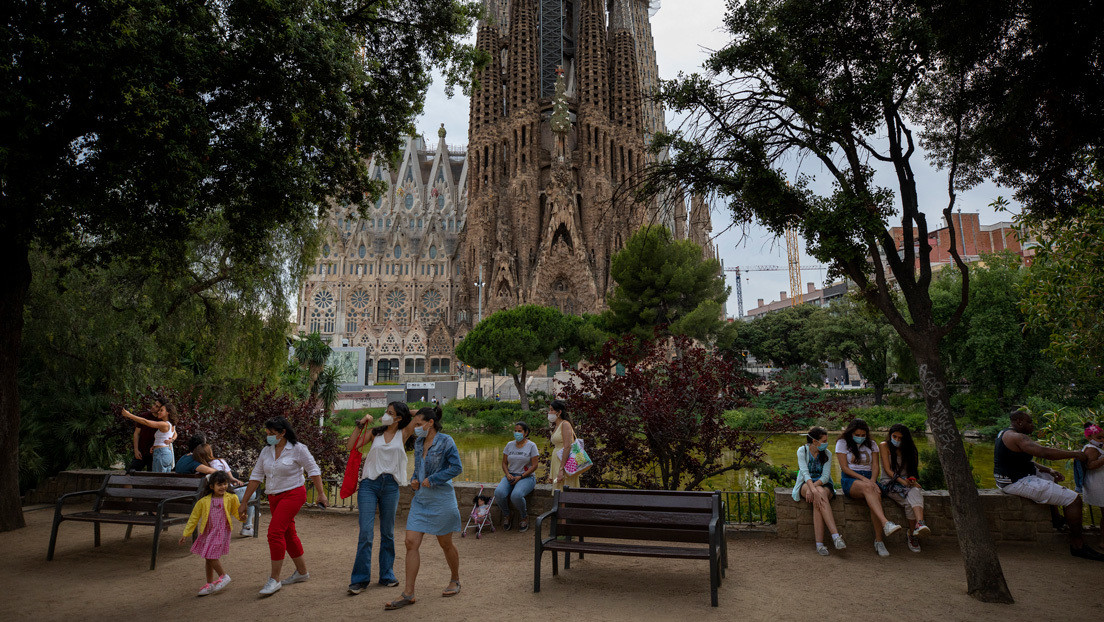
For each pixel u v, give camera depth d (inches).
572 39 4658.0
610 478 488.7
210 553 257.0
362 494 265.4
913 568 283.4
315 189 472.1
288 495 266.5
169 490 328.8
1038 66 283.1
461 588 260.5
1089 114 282.2
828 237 287.1
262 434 546.3
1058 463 693.3
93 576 287.3
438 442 248.4
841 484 332.2
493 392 2768.2
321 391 1446.9
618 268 2121.1
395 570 294.7
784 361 2888.8
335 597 250.8
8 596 256.1
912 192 288.2
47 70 310.3
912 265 290.4
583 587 261.0
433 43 521.3
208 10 360.5
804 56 320.2
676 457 404.2
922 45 277.9
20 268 398.3
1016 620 217.2
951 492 256.5
